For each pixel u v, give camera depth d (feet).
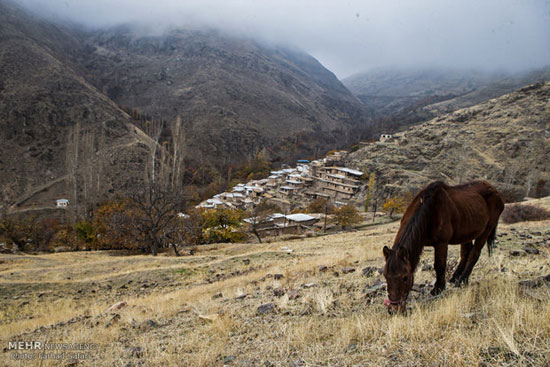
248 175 504.43
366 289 22.77
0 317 46.73
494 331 12.59
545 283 18.22
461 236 19.65
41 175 356.79
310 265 45.09
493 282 19.58
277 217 250.98
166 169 320.70
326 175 379.76
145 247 134.92
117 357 18.30
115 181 348.59
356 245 77.51
